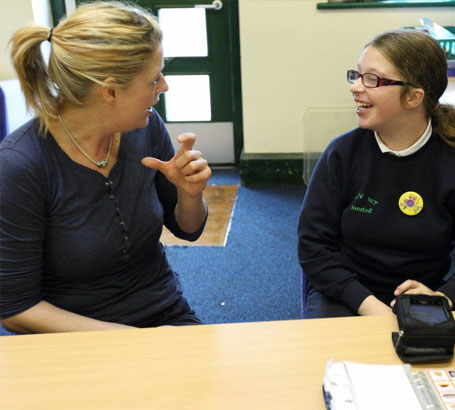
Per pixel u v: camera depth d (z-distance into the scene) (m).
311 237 1.39
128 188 1.20
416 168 1.29
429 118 1.29
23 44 1.04
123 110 1.09
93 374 0.87
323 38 3.06
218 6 3.26
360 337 0.94
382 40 1.25
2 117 1.72
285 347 0.92
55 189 1.11
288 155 3.34
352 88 1.29
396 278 1.37
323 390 0.81
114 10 1.04
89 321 1.16
